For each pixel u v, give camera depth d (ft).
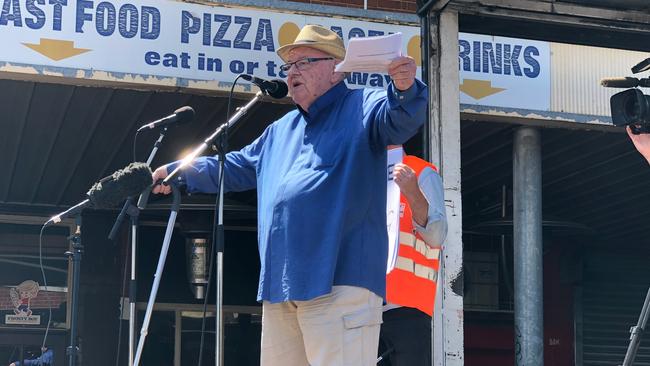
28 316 34.60
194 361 36.22
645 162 32.24
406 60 10.19
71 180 32.53
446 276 19.10
